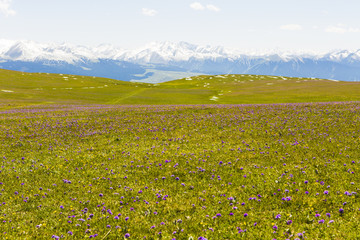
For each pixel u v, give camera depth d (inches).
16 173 698.2
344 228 388.8
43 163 783.7
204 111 1688.0
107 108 2149.4
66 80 6481.3
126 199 543.2
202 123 1291.8
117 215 472.4
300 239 369.7
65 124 1375.5
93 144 992.2
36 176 679.1
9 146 979.9
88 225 438.6
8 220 457.4
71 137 1112.8
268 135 1015.6
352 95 3484.3
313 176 598.2
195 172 671.8
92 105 2783.0
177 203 518.3
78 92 4498.0
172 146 920.3
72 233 414.0
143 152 857.5
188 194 557.6
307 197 501.4
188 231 415.5
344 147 796.0
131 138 1064.2
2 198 550.9
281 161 717.9
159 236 404.8
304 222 419.5
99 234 411.8
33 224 448.8
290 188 551.2
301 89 4488.2
